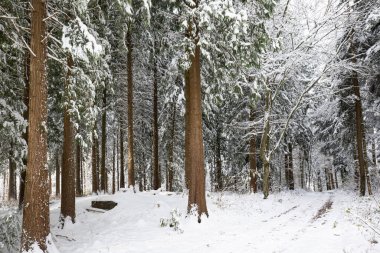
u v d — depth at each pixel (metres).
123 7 10.52
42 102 9.41
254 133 23.53
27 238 8.88
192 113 14.47
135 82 27.28
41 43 9.55
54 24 11.59
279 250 8.65
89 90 12.20
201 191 14.14
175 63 18.30
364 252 7.61
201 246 9.97
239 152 28.23
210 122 28.34
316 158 49.44
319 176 54.41
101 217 15.93
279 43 15.61
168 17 15.52
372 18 17.98
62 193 14.50
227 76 16.09
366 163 22.20
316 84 21.86
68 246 11.39
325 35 20.25
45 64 9.68
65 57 12.98
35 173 9.09
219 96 17.58
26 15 12.19
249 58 14.43
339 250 8.09
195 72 14.54
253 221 14.07
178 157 29.30
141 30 20.08
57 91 14.76
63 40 9.75
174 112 27.12
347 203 17.73
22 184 15.45
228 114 27.44
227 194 23.00
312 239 9.58
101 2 13.63
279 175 34.47
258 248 9.07
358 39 21.72
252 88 18.52
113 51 20.62
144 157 34.25
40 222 9.03
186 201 17.05
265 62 20.17
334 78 23.02
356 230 9.96
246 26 12.64
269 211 16.78
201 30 14.14
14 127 11.85
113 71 23.78
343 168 35.94
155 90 25.83
